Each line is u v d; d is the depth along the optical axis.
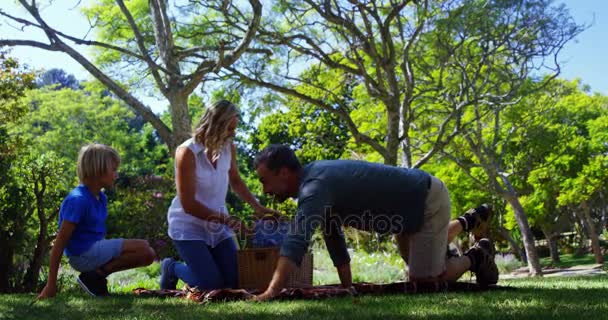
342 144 20.25
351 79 17.80
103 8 14.60
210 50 12.64
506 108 20.67
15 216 10.74
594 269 24.38
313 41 15.71
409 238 4.61
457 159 21.66
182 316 3.19
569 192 26.42
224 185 5.18
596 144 25.92
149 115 11.81
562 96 22.75
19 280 10.59
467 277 12.68
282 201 4.47
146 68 15.23
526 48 14.63
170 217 5.15
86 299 4.50
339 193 4.18
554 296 3.85
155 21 12.38
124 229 21.64
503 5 13.91
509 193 22.27
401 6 14.52
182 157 4.90
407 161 16.23
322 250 17.06
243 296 4.21
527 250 22.33
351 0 14.06
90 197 5.11
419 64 15.94
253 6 11.00
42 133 37.53
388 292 4.61
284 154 4.27
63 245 4.89
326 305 3.58
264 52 13.64
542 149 24.36
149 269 15.95
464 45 15.65
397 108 15.29
